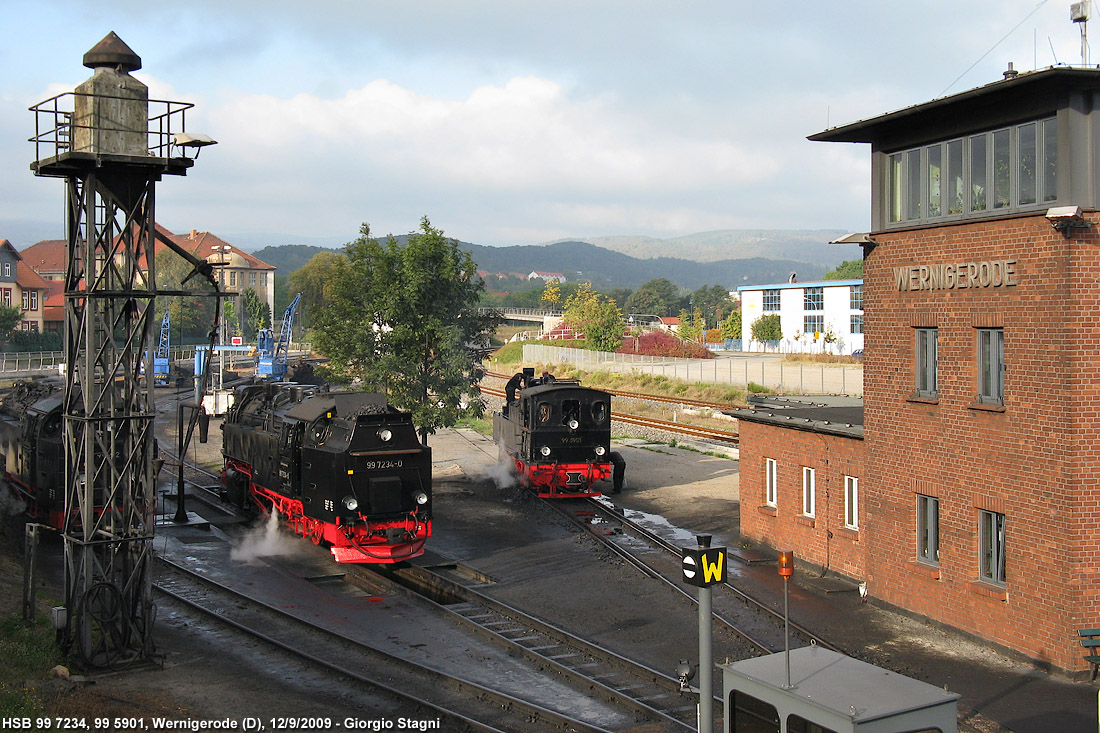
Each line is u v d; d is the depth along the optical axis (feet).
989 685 44.70
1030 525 47.39
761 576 64.90
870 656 48.93
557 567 68.13
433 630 54.19
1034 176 47.55
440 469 108.47
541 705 42.57
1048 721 40.34
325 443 68.33
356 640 51.49
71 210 48.42
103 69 47.06
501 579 65.10
